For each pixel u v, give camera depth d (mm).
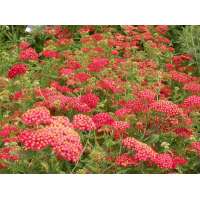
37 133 1631
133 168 1805
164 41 2695
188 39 2633
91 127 1742
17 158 1688
